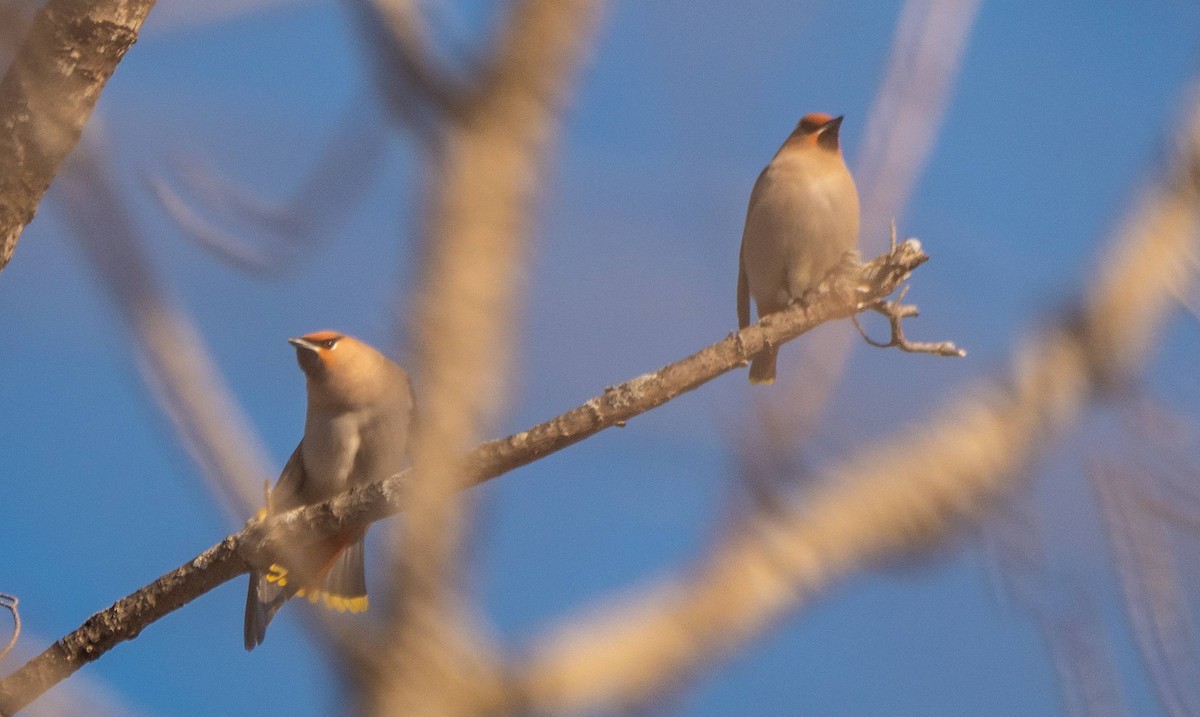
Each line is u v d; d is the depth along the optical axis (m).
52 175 5.23
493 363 5.20
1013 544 5.98
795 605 5.74
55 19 5.14
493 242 5.27
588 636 5.63
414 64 5.38
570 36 5.55
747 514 5.75
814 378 5.70
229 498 4.11
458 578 4.80
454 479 4.85
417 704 4.59
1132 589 5.61
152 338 4.16
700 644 5.71
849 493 5.91
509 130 5.42
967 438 6.29
